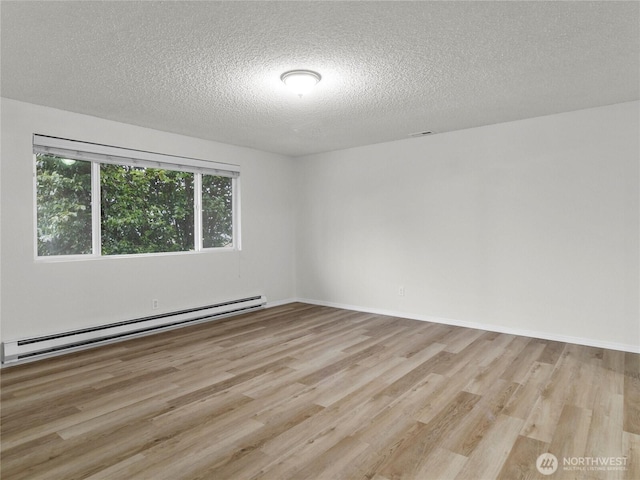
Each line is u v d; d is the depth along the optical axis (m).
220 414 2.43
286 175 6.02
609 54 2.58
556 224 3.94
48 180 3.66
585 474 1.82
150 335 4.23
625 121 3.57
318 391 2.77
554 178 3.94
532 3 1.99
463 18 2.13
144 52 2.49
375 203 5.26
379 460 1.95
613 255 3.66
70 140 3.70
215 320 4.91
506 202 4.23
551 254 3.98
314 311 5.43
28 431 2.23
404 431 2.22
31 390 2.80
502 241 4.27
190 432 2.22
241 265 5.33
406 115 3.91
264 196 5.66
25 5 1.95
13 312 3.37
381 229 5.21
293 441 2.12
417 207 4.88
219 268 5.05
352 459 1.96
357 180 5.42
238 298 5.29
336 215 5.66
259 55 2.55
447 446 2.07
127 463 1.93
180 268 4.61
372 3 1.97
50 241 3.68
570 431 2.20
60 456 1.99
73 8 1.98
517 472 1.85
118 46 2.41
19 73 2.81
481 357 3.46
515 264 4.20
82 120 3.79
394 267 5.12
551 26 2.22
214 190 5.12
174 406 2.54
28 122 3.44
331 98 3.38
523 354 3.53
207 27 2.19
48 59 2.58
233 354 3.58
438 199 4.70
